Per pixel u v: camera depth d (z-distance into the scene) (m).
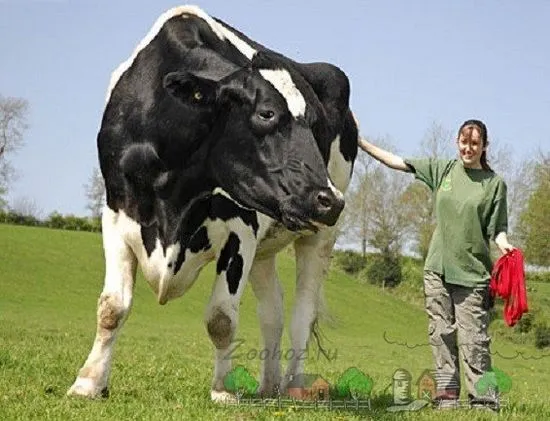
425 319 57.69
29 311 43.69
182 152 7.40
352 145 10.36
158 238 7.62
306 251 10.16
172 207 7.55
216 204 7.74
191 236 7.72
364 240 71.31
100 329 7.63
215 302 7.89
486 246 8.96
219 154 7.32
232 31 8.75
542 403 9.78
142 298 50.81
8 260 59.75
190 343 23.77
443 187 9.09
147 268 7.74
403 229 70.56
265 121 7.07
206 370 12.48
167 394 8.34
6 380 8.41
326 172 7.00
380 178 71.00
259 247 9.05
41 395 7.39
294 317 9.84
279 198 7.04
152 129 7.49
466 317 8.90
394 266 68.56
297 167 6.98
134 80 7.90
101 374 7.57
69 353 13.62
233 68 7.57
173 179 7.47
